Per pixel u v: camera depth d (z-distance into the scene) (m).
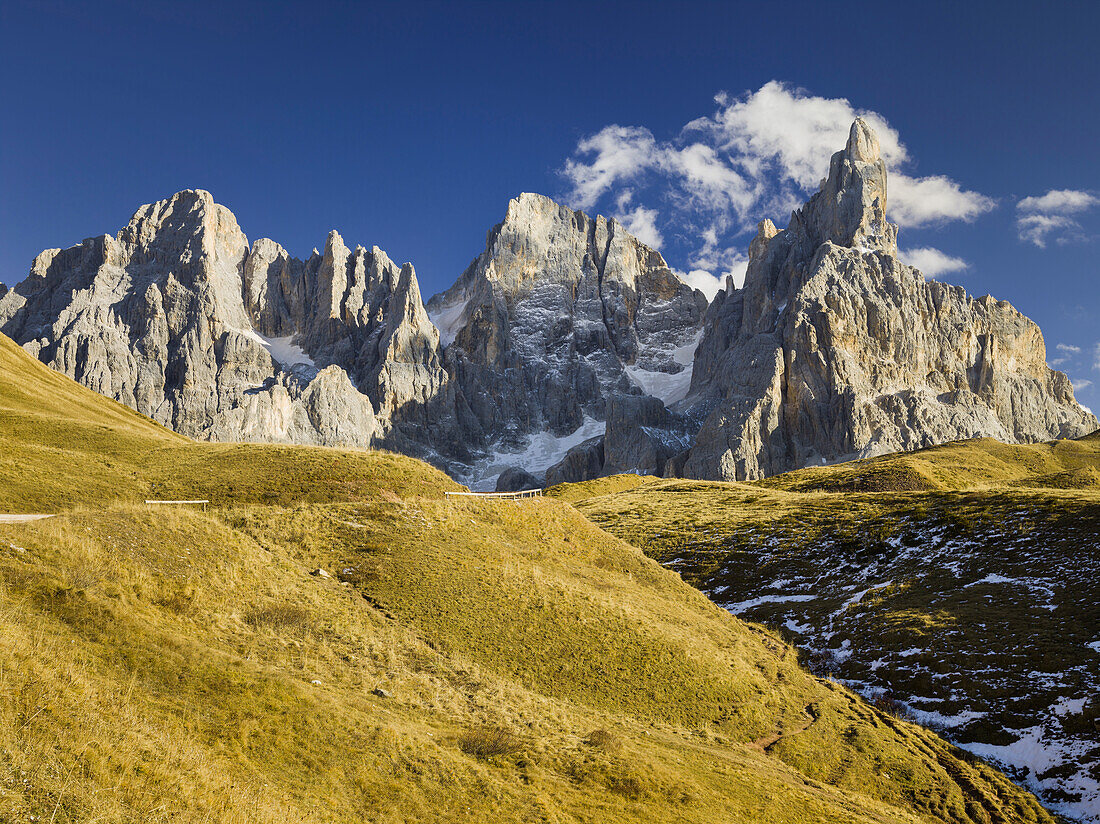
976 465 159.62
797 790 32.53
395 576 42.34
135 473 60.41
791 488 135.25
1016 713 46.72
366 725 24.08
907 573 73.00
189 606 28.23
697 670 42.47
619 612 45.94
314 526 46.94
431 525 50.94
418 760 23.53
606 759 28.30
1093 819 36.84
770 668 49.72
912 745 42.97
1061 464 164.62
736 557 88.00
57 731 17.31
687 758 32.34
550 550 56.41
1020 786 40.44
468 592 42.59
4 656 18.89
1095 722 43.44
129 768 17.33
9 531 27.05
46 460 58.00
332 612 34.72
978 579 67.44
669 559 91.38
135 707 19.95
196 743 19.80
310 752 21.81
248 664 24.83
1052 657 51.28
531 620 41.88
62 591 23.67
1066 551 67.12
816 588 76.38
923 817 35.16
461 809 22.06
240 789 18.66
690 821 25.75
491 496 66.50
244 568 34.44
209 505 54.69
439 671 33.38
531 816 22.75
